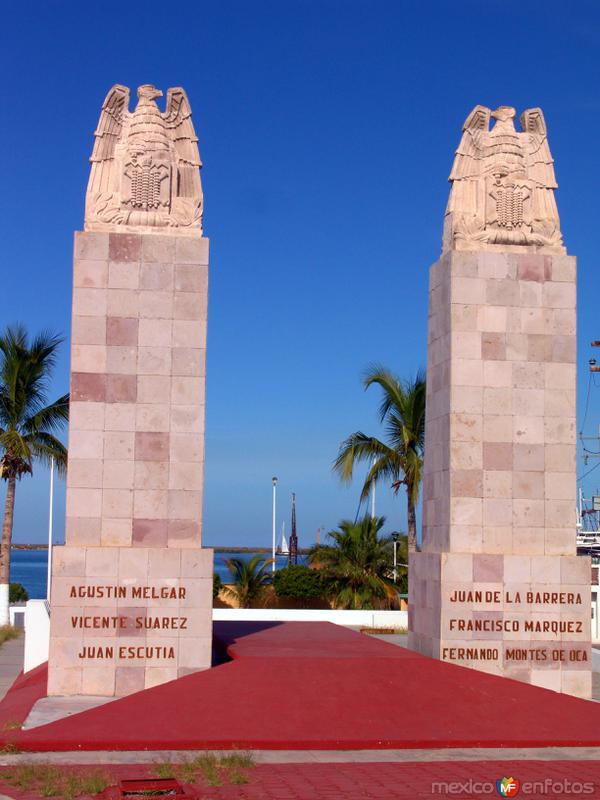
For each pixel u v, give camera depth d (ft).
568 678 75.92
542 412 78.54
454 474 77.20
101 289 75.15
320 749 59.06
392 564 152.35
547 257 79.66
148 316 75.25
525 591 76.13
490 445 77.77
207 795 47.52
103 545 73.46
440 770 54.29
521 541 77.25
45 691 72.13
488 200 81.10
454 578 75.61
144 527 73.92
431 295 83.82
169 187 77.77
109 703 64.95
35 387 134.92
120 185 77.30
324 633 90.22
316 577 151.43
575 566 76.84
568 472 78.28
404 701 65.98
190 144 78.79
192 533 74.13
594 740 61.36
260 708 63.57
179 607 72.43
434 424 81.97
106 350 74.84
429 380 83.87
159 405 74.84
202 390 75.15
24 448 129.59
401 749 59.62
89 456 74.08
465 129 82.12
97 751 57.82
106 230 76.13
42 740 58.13
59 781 49.73
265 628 94.68
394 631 127.85
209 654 72.33
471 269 78.84
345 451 129.29
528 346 78.84
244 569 155.12
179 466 74.54
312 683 67.77
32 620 86.79
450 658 74.84
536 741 60.85
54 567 71.97
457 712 64.90
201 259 76.07
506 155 81.66
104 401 74.49
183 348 75.31
